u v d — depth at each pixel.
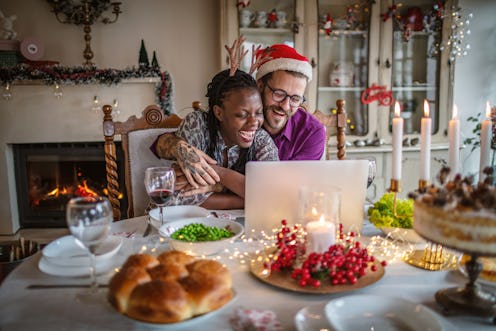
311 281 0.76
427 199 0.71
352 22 2.96
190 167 1.25
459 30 3.05
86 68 2.83
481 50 3.18
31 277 0.82
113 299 0.67
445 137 3.14
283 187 1.00
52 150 3.02
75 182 3.14
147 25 3.04
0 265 1.82
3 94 2.84
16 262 1.84
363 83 3.05
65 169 3.11
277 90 1.53
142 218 1.20
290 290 0.76
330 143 2.96
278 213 1.01
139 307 0.63
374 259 0.86
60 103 2.90
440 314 0.69
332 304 0.67
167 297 0.62
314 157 1.65
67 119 2.93
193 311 0.65
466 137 3.28
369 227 1.12
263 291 0.77
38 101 2.88
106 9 2.93
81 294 0.74
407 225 0.97
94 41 3.01
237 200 1.31
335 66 3.03
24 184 3.06
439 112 3.11
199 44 3.09
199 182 1.26
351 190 1.02
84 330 0.65
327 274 0.78
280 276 0.81
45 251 0.87
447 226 0.66
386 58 2.97
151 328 0.65
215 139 1.39
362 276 0.80
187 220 1.04
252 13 2.88
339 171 1.00
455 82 3.20
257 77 1.58
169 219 1.13
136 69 2.89
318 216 0.88
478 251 0.64
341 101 1.73
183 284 0.67
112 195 1.55
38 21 2.95
